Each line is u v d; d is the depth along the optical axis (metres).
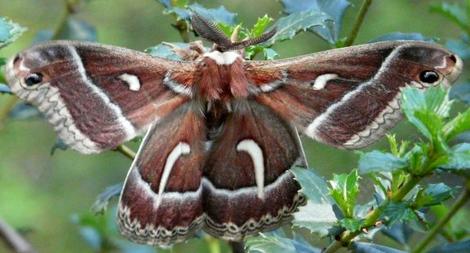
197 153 0.67
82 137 0.66
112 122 0.66
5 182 1.30
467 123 0.65
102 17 1.32
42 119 0.82
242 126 0.67
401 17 1.19
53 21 1.30
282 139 0.67
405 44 0.66
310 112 0.67
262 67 0.67
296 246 0.69
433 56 0.66
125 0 1.32
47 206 1.30
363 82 0.67
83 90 0.66
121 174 1.32
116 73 0.66
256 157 0.67
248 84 0.67
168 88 0.67
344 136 0.67
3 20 0.72
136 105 0.67
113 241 0.85
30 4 1.32
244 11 1.26
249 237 0.69
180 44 0.70
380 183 0.67
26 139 1.34
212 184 0.67
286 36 0.71
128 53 0.66
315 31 0.74
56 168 1.32
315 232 0.67
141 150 0.67
